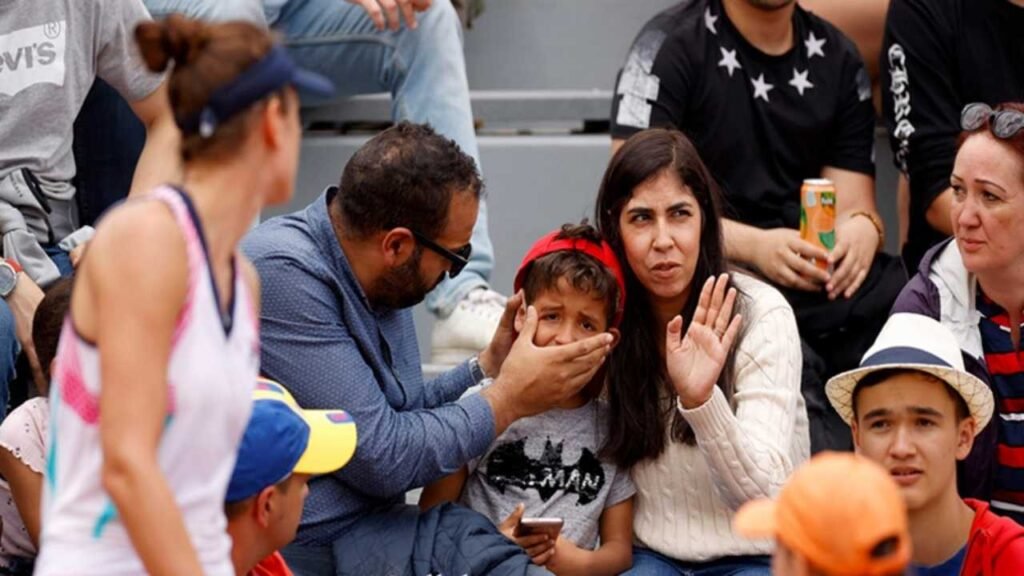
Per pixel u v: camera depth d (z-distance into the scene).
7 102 15.90
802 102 18.83
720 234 15.00
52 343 13.31
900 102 19.03
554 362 13.97
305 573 13.49
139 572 9.29
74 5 16.02
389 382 14.05
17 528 13.81
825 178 19.14
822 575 7.78
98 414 9.12
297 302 13.46
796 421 15.24
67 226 16.47
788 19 18.73
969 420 13.41
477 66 23.59
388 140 13.59
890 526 7.67
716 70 18.62
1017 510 15.18
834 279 17.98
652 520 14.91
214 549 9.51
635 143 14.81
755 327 14.86
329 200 13.98
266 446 10.44
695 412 13.87
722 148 18.67
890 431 13.22
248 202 9.20
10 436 13.38
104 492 9.22
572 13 23.45
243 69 8.93
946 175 18.73
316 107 21.91
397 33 19.31
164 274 8.89
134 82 16.23
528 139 21.67
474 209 13.64
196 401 9.10
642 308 14.91
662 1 23.42
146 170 16.12
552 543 14.12
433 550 13.50
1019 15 18.77
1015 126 14.54
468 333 18.48
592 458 14.85
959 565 13.14
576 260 14.31
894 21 19.11
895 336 13.61
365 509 13.90
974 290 15.24
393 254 13.56
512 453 14.81
